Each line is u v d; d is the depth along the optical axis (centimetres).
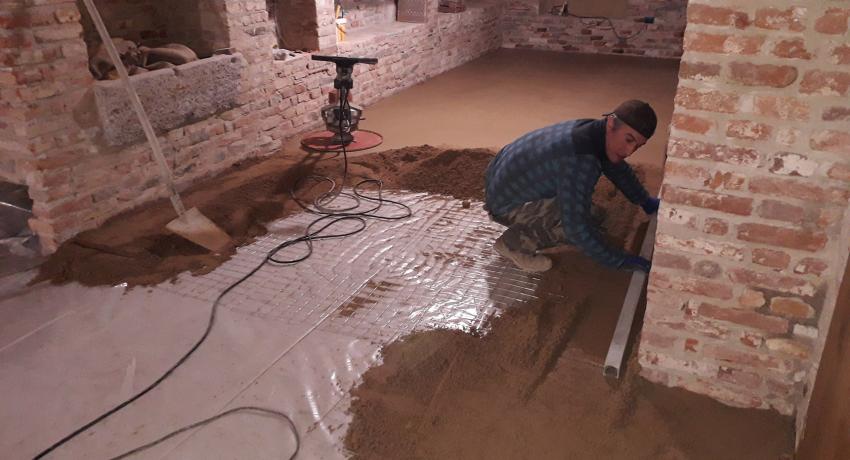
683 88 173
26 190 306
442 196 368
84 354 237
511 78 681
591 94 613
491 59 786
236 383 221
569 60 777
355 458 192
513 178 272
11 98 279
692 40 167
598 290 273
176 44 384
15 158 295
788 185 172
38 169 292
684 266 194
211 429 202
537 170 262
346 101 435
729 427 200
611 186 366
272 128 447
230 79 389
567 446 194
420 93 621
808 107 162
